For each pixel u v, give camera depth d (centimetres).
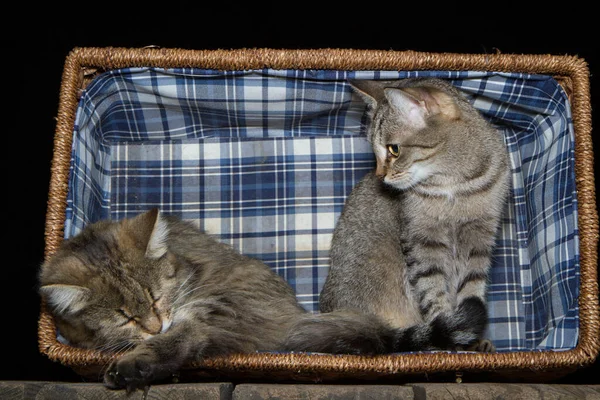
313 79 126
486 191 119
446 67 123
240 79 127
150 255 112
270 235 139
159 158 138
